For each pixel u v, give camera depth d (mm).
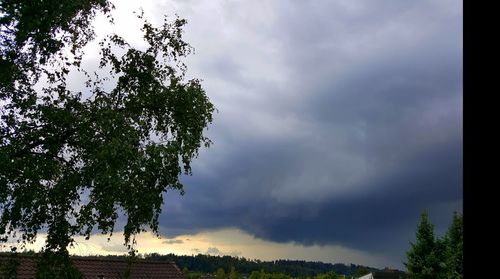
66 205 12539
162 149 12602
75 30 13531
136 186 12461
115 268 24406
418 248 30844
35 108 12586
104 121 12648
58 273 12539
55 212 12492
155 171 12516
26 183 11992
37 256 12875
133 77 14508
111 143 11883
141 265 26188
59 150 12922
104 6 13703
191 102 14414
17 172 11758
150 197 12352
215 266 110938
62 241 12281
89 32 13859
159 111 14445
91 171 12047
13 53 11930
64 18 11906
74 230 12266
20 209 11766
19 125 12328
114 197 12148
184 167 13594
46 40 12188
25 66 12594
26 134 12172
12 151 11727
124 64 14477
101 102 13625
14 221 11766
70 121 12633
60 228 12180
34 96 12773
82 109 13133
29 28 11062
